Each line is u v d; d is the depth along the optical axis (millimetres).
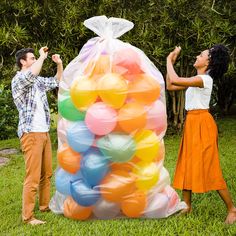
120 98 3676
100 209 3898
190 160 3967
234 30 8117
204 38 7727
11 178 6105
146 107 3826
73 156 3861
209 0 7984
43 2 7762
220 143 8039
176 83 3896
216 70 4082
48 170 4359
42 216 4289
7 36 7387
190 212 4148
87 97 3736
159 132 3967
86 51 4109
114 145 3676
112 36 4113
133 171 3814
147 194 3869
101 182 3799
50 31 7875
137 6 8070
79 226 3891
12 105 10609
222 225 3801
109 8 7805
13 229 3980
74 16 7469
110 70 3844
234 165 6090
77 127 3809
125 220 3975
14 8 7637
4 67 8117
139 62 3881
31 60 4230
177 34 7992
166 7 7914
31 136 4035
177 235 3682
